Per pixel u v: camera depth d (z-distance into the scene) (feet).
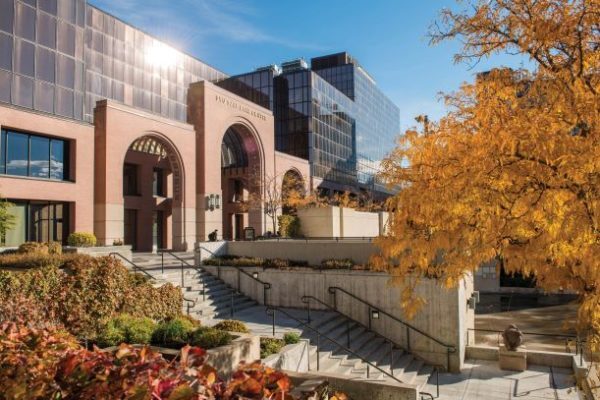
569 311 85.46
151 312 44.75
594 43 17.08
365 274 55.72
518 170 15.40
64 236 87.25
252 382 10.32
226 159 155.43
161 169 138.41
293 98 199.41
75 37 91.81
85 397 10.65
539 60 17.20
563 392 42.80
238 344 29.35
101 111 92.38
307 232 95.35
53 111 85.71
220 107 122.21
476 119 18.22
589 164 13.98
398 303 53.72
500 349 51.26
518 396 42.09
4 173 78.18
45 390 10.96
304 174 175.32
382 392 34.09
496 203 15.66
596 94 15.40
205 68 185.37
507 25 17.71
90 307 39.63
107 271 42.39
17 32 80.94
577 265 17.56
